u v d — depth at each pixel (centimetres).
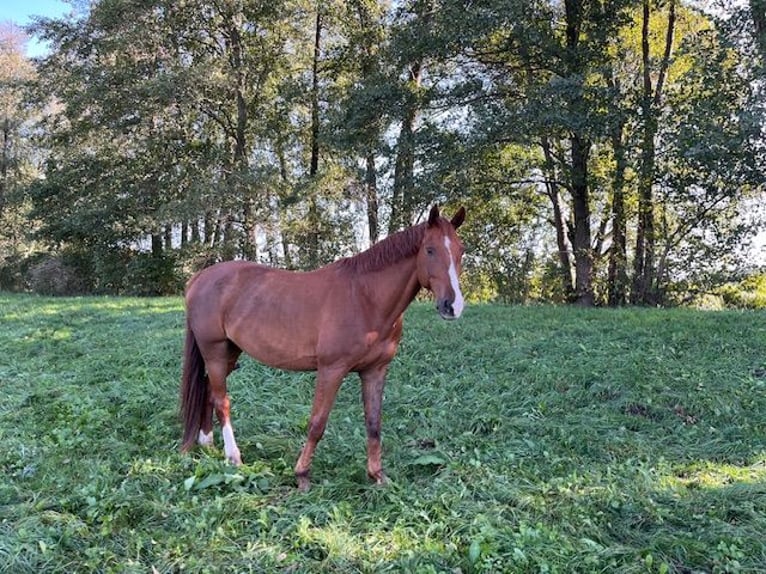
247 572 275
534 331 801
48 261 2027
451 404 539
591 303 1431
